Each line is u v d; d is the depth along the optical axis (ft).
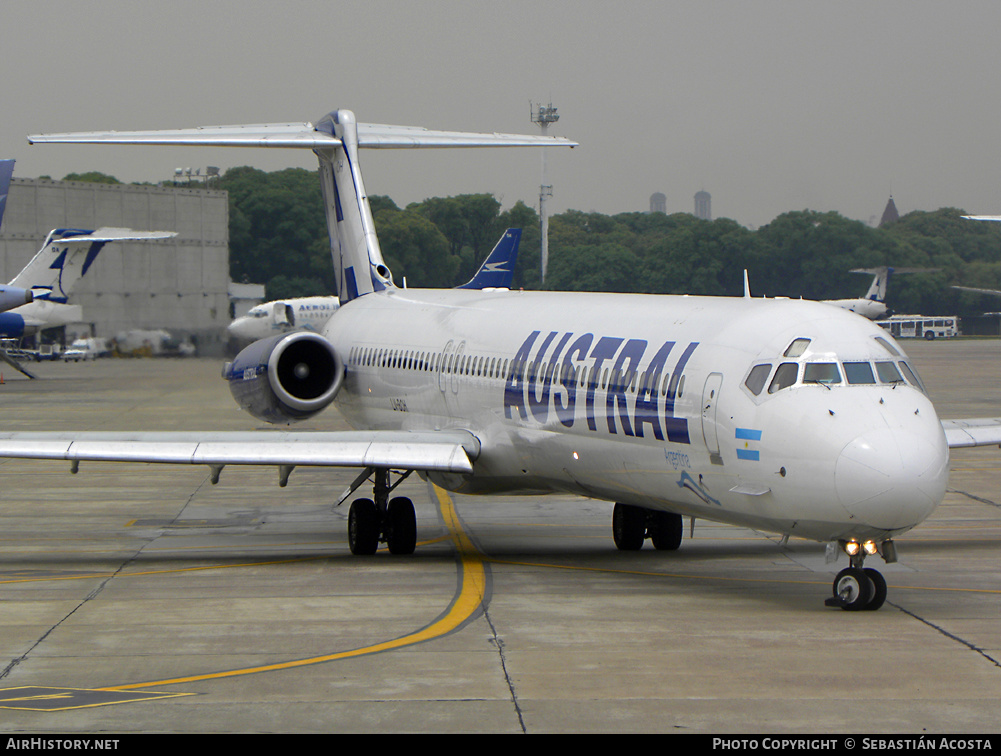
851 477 141.69
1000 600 163.12
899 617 151.33
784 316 161.07
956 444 200.34
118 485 314.55
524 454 204.95
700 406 161.17
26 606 160.56
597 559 204.74
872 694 116.26
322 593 170.09
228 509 274.57
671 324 179.22
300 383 260.42
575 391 187.42
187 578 183.42
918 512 142.31
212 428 451.53
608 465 182.70
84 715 110.01
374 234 300.20
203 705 112.98
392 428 261.85
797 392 150.00
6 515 263.49
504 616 153.17
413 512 208.85
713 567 195.11
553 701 114.01
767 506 153.69
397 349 257.75
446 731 104.88
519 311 224.94
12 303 617.62
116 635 142.72
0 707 112.68
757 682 120.57
